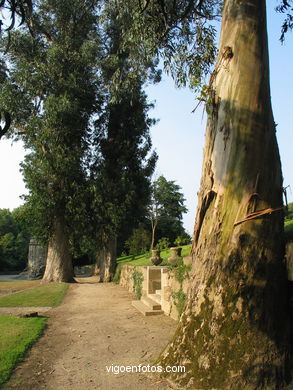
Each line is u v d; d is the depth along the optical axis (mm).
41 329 8234
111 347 6703
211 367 4254
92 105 22312
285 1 7195
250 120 4758
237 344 4254
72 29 22203
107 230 22172
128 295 15523
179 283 8953
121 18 9203
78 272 45500
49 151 20797
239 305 4375
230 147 4793
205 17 8391
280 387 4129
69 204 20656
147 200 23812
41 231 22203
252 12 5016
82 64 21125
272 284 4477
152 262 14062
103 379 4910
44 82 20844
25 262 60844
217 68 5152
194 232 5152
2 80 21047
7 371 5191
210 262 4719
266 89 4914
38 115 21500
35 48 21047
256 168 4680
